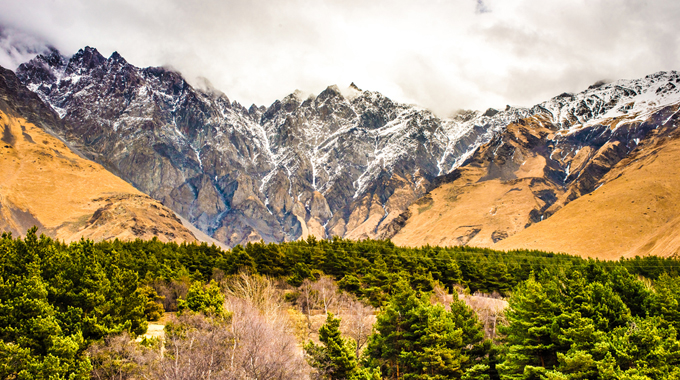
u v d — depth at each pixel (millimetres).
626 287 59656
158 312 76312
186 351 47344
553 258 128875
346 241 132250
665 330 49031
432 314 60781
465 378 55562
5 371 41781
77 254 61594
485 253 149375
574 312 51938
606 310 53219
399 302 63156
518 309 57781
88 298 51656
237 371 46125
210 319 54688
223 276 101562
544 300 55406
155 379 43688
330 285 97000
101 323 51000
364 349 65250
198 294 65312
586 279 61688
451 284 111625
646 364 44562
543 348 53625
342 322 78438
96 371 44406
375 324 64438
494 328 72375
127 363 46594
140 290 71000
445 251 131875
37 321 45031
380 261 106750
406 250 131625
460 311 62812
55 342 43594
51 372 41750
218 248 124062
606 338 48750
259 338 52125
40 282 49625
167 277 90875
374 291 92438
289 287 101750
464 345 60250
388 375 61844
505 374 54531
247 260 106625
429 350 55812
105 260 69438
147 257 99562
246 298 74062
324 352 57125
